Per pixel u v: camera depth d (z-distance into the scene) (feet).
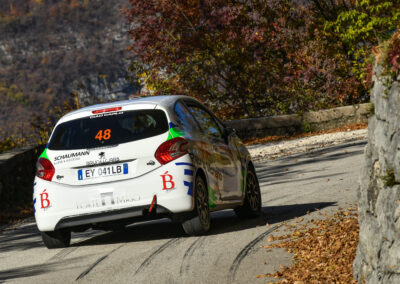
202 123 104.27
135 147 92.27
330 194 128.06
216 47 385.70
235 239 91.25
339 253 70.85
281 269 70.33
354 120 335.47
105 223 95.66
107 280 74.54
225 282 68.54
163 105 96.53
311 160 205.87
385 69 53.42
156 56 382.83
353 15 354.95
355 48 370.12
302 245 80.02
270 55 410.11
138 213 91.15
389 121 52.11
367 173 58.85
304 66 388.16
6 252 103.24
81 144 94.68
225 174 103.45
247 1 403.75
